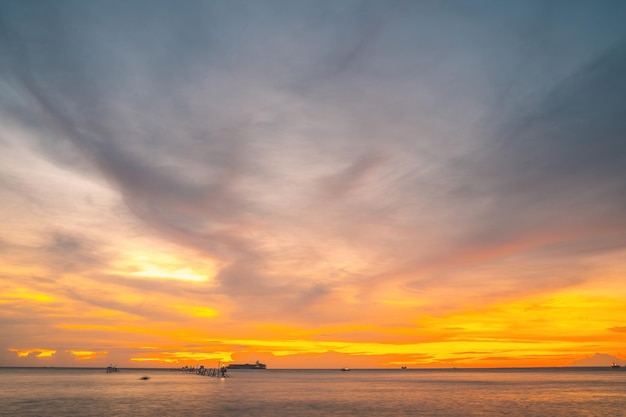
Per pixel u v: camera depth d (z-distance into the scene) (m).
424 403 89.62
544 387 150.12
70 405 81.31
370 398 101.38
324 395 109.62
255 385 158.75
